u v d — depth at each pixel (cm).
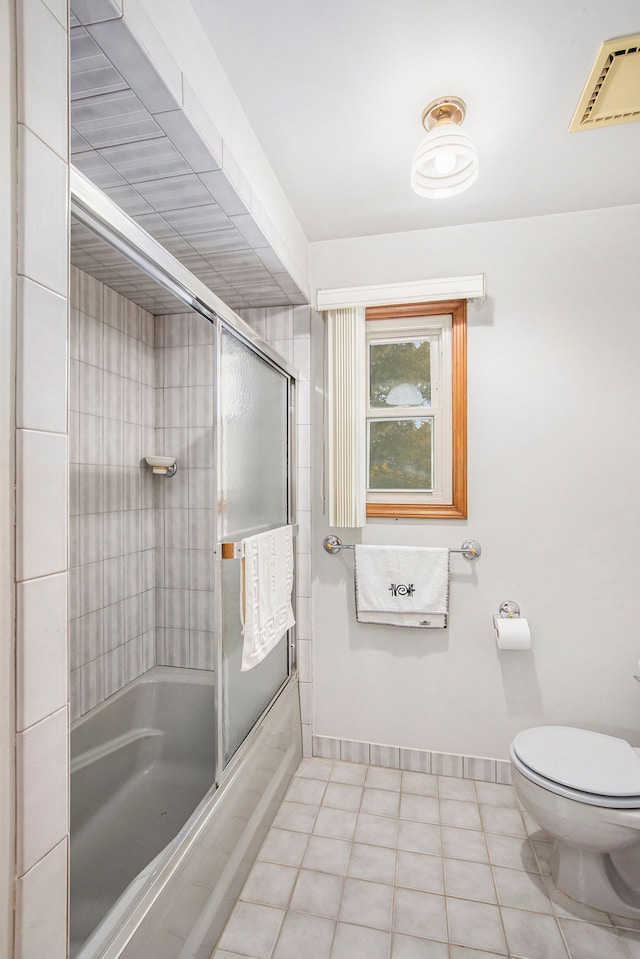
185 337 247
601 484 207
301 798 204
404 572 220
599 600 207
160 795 204
